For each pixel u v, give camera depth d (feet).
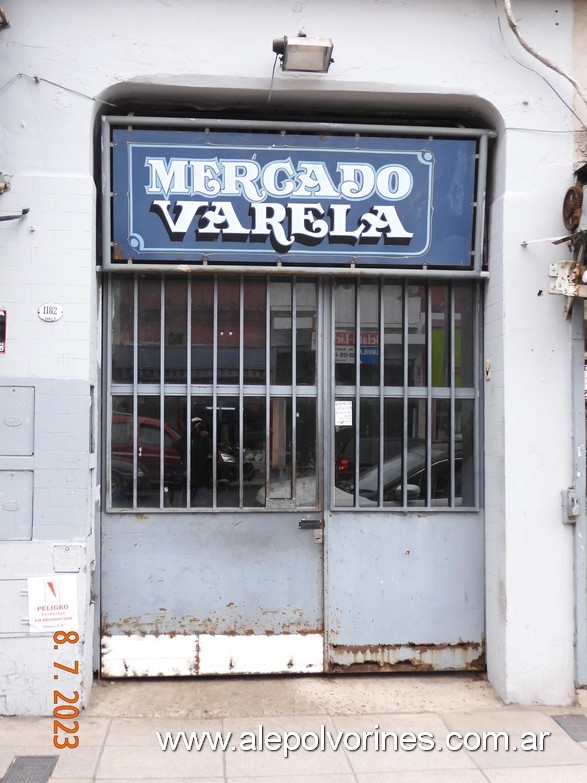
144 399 16.78
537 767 13.64
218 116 16.87
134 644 16.60
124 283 16.75
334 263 16.40
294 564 16.96
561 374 16.34
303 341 17.15
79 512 15.28
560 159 16.38
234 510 16.80
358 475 17.11
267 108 16.78
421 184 16.37
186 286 16.84
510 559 16.15
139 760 13.48
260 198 16.08
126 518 16.65
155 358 16.79
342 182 16.20
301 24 15.80
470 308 17.43
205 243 16.10
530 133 16.33
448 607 17.25
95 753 13.67
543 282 16.34
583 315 16.40
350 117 17.15
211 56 15.60
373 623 17.08
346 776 13.21
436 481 17.35
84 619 15.29
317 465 17.06
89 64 15.43
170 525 16.72
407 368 17.26
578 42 16.46
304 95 16.14
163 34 15.55
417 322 17.34
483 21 16.20
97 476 16.43
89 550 15.72
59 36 15.38
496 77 16.24
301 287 17.11
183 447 16.80
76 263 15.42
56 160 15.42
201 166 15.94
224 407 16.93
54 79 15.38
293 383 16.97
